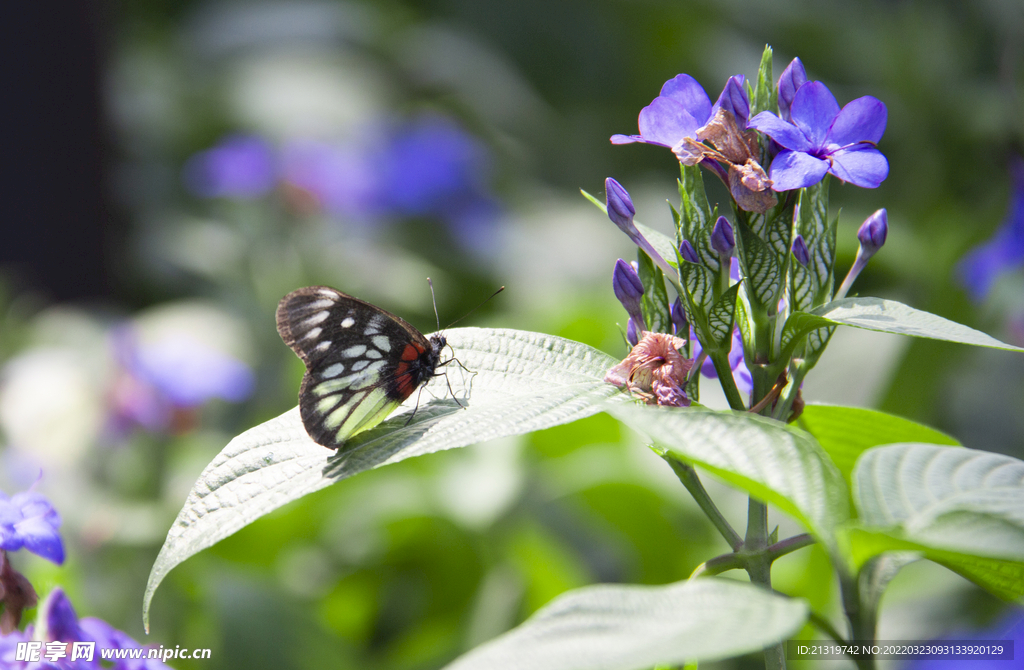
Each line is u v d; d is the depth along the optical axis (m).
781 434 0.73
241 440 0.77
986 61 1.88
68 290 1.98
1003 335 1.22
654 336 0.77
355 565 1.26
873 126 0.75
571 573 1.11
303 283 1.78
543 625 0.71
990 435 1.41
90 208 1.99
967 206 1.64
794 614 0.70
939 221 1.54
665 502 1.19
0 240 1.92
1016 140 1.18
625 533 1.21
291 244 1.80
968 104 1.73
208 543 0.75
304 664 0.99
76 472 1.22
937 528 0.72
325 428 0.77
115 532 1.09
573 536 1.22
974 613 1.04
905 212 1.74
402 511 1.23
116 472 1.21
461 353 0.79
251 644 0.99
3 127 1.89
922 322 0.75
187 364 1.24
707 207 0.77
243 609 1.00
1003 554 0.71
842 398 1.23
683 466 0.77
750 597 0.71
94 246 2.00
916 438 0.80
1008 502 0.72
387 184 2.06
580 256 2.08
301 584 1.24
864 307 0.76
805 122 0.76
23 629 0.80
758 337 0.77
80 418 1.22
